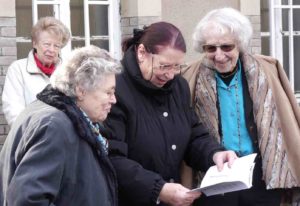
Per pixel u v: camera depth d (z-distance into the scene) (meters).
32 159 3.16
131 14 6.74
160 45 3.81
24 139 3.24
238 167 3.86
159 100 3.97
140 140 3.89
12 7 6.13
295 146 4.30
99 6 6.76
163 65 3.82
